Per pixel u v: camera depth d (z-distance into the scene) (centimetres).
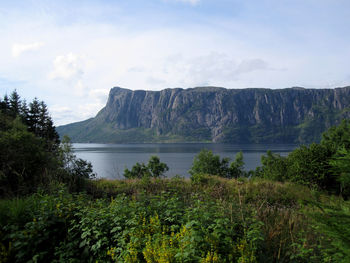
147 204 574
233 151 15725
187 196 809
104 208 487
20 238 397
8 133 998
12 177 871
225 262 316
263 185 1146
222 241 356
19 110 3206
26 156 935
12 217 442
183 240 325
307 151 1259
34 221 423
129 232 398
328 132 1891
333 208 286
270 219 466
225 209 477
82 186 1087
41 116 3150
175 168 6700
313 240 398
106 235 431
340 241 258
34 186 861
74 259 396
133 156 11894
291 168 1320
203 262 299
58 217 473
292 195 970
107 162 8212
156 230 410
